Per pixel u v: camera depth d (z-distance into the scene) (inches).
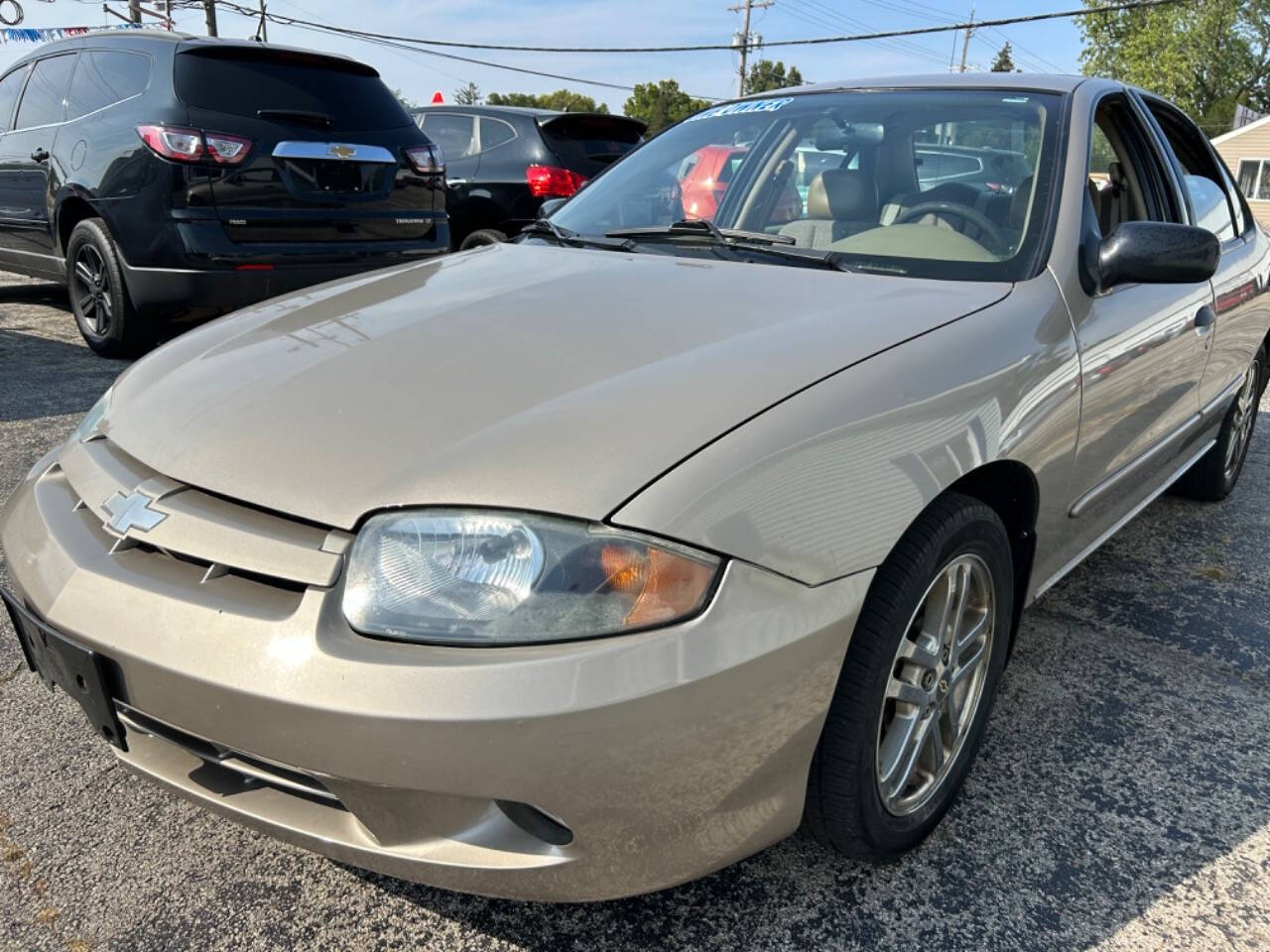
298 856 72.6
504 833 55.1
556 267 90.1
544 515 53.5
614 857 55.3
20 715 88.2
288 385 67.1
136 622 57.1
